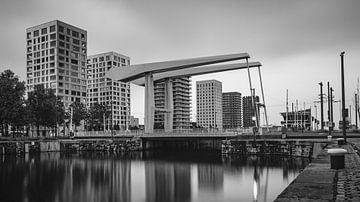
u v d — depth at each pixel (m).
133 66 105.88
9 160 76.56
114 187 43.78
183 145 114.19
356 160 24.73
